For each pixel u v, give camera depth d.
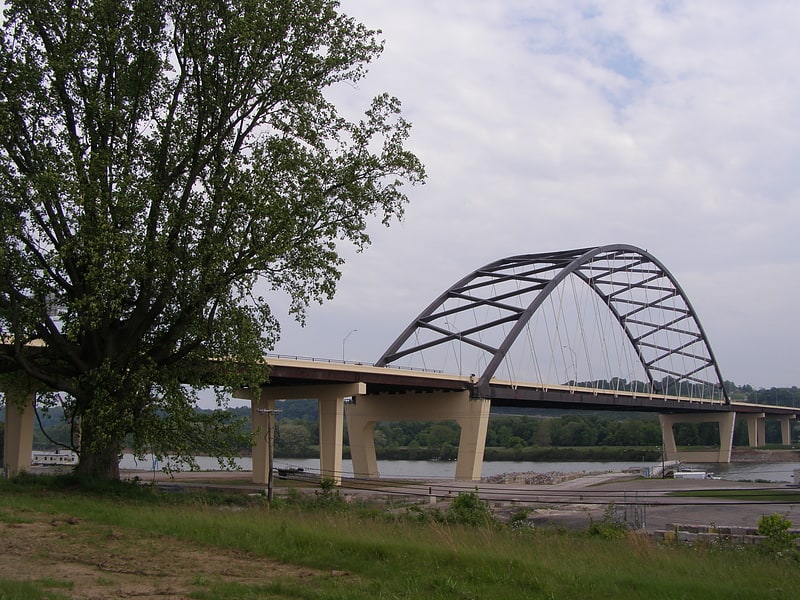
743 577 13.66
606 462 155.38
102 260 23.38
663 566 14.59
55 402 27.69
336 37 27.27
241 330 26.33
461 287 90.81
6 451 47.47
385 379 63.38
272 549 14.41
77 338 26.81
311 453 140.88
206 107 26.14
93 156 24.06
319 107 27.78
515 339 75.94
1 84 23.77
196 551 14.43
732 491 58.22
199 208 25.47
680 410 136.50
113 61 25.73
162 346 26.44
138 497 24.33
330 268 27.16
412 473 102.31
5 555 13.18
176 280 24.81
